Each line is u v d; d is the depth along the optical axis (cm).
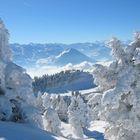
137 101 2017
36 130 2320
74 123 6988
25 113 2562
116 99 1997
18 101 2588
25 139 1858
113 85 2181
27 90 2628
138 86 2036
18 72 2600
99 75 2184
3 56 2591
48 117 5034
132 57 2116
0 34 2591
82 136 6869
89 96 2252
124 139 2147
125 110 2109
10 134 1886
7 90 2541
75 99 7431
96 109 2203
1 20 2619
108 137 2217
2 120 2423
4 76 2522
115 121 2105
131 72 2031
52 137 2188
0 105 2445
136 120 2044
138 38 2158
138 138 2114
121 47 2142
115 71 2167
